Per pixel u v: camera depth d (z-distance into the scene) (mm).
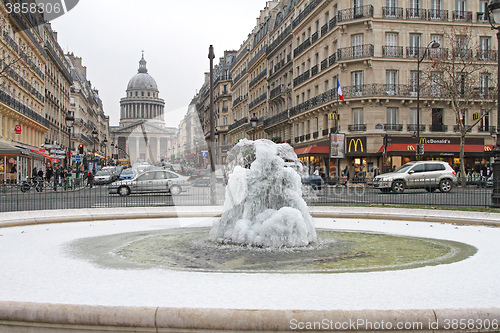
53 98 59500
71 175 38469
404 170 23703
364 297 4270
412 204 15266
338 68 36594
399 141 35125
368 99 34875
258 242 7691
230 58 81750
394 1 35781
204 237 8875
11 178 32500
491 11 12453
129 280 5047
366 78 35344
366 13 35062
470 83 33875
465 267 5879
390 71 35750
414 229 10352
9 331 3441
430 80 34688
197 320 3275
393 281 5020
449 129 36469
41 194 16719
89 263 6172
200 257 6738
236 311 3314
